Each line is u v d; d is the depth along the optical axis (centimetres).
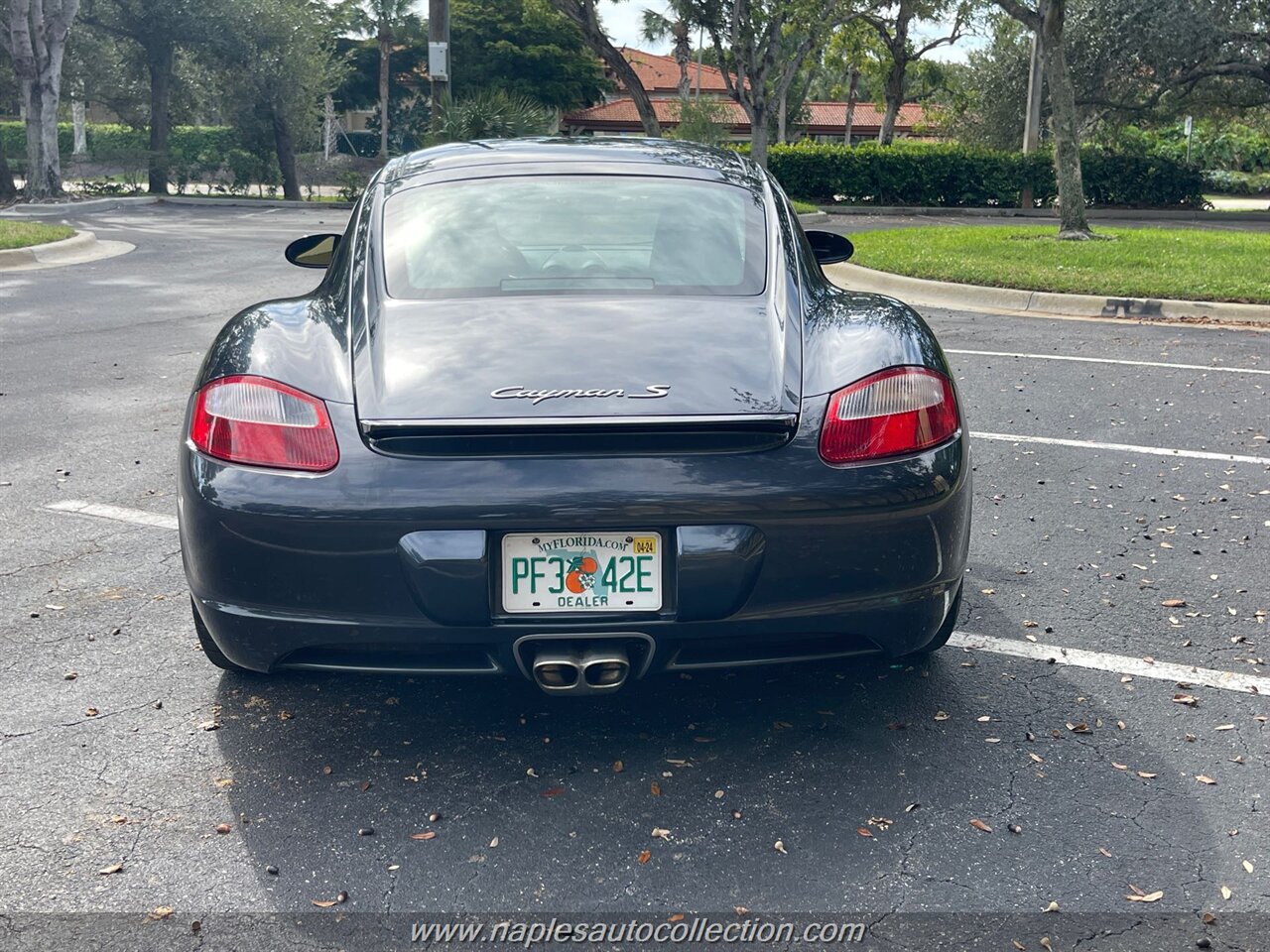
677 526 257
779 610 264
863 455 265
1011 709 318
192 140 4828
